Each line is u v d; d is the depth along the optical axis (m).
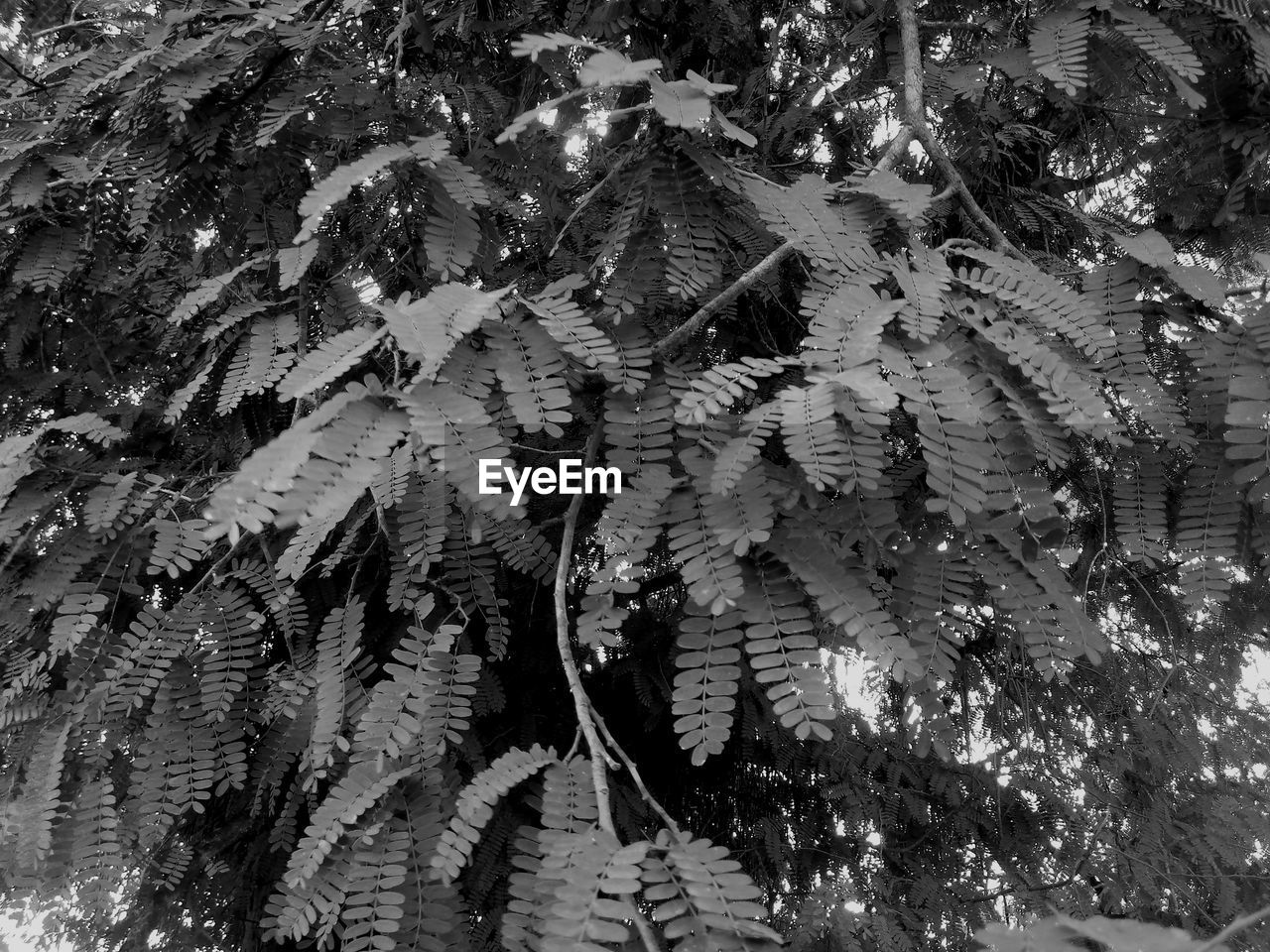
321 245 1.81
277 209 1.84
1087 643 1.14
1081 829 2.43
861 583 1.10
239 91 1.75
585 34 2.04
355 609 1.56
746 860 2.49
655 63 1.00
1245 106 1.87
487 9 2.23
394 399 0.97
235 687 1.64
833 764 2.53
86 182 1.82
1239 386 1.30
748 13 2.47
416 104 1.79
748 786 2.60
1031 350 1.19
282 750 1.68
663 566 2.11
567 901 0.81
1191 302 1.49
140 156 1.74
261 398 2.11
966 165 2.23
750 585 1.10
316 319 1.86
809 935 2.18
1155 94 1.90
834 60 2.44
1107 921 0.70
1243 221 1.97
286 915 1.16
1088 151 2.25
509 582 2.20
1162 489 1.45
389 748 1.25
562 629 1.21
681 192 1.24
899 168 2.24
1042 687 2.42
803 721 1.00
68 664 1.79
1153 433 1.46
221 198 1.84
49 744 1.64
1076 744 2.53
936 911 2.38
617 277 1.28
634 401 1.23
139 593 1.85
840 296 1.21
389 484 1.39
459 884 1.38
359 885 1.15
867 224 1.39
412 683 1.32
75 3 2.20
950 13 2.19
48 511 1.94
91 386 2.30
